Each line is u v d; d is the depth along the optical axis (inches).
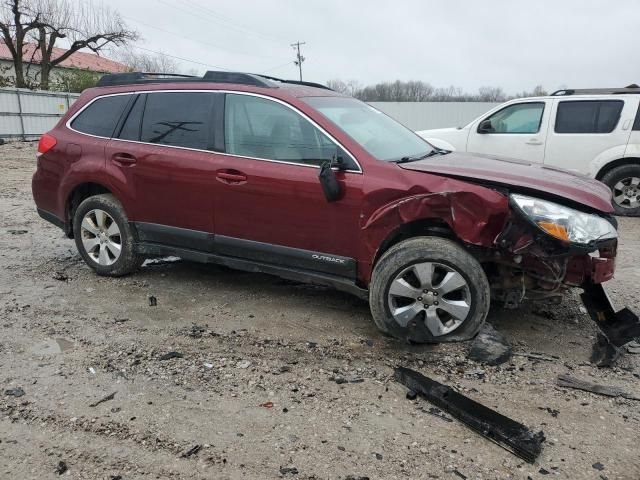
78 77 1471.5
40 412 119.5
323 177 150.0
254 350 149.3
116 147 193.5
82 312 174.6
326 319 170.4
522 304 179.8
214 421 116.9
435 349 148.0
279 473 101.2
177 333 159.6
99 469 102.2
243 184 167.0
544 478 100.5
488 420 114.6
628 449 108.9
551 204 137.0
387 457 106.0
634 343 153.7
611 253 143.6
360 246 153.6
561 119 356.2
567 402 125.0
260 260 171.9
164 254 191.8
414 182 146.2
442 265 144.0
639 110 338.0
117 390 128.6
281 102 166.9
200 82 184.1
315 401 124.7
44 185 213.8
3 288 195.8
